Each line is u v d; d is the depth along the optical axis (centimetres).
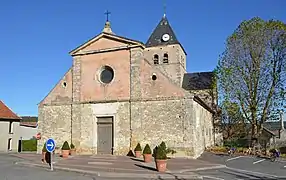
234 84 2800
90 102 2389
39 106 2544
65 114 2455
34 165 1714
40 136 2509
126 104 2286
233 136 3531
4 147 3766
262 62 2736
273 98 2703
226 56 2888
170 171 1530
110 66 2388
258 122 2719
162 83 2230
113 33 2616
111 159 2011
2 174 1371
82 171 1484
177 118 2152
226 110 2955
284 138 4012
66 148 2120
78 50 2497
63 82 2511
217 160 2102
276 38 2731
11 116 3897
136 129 2220
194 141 2128
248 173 1563
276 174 1539
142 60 2311
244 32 2816
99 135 2353
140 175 1408
